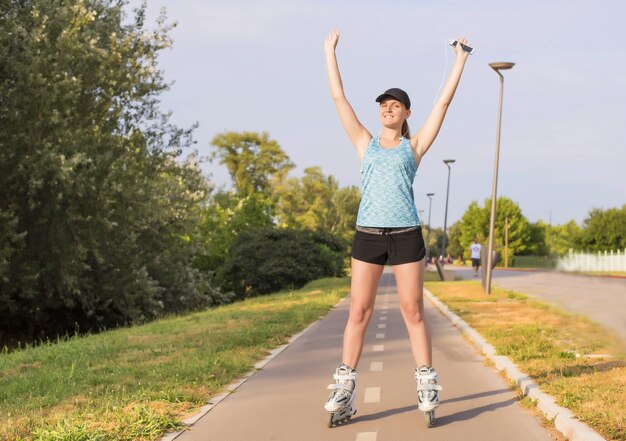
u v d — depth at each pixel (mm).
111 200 23938
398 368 9695
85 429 5859
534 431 6020
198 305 35875
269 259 51625
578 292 21281
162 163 29328
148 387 8156
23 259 25219
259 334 13727
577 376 8000
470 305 20453
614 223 94000
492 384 8320
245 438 5953
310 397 7699
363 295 6301
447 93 6367
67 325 28984
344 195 118250
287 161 103188
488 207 129000
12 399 7953
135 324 28016
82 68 24469
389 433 6000
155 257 30812
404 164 6148
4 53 23547
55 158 22422
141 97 27828
